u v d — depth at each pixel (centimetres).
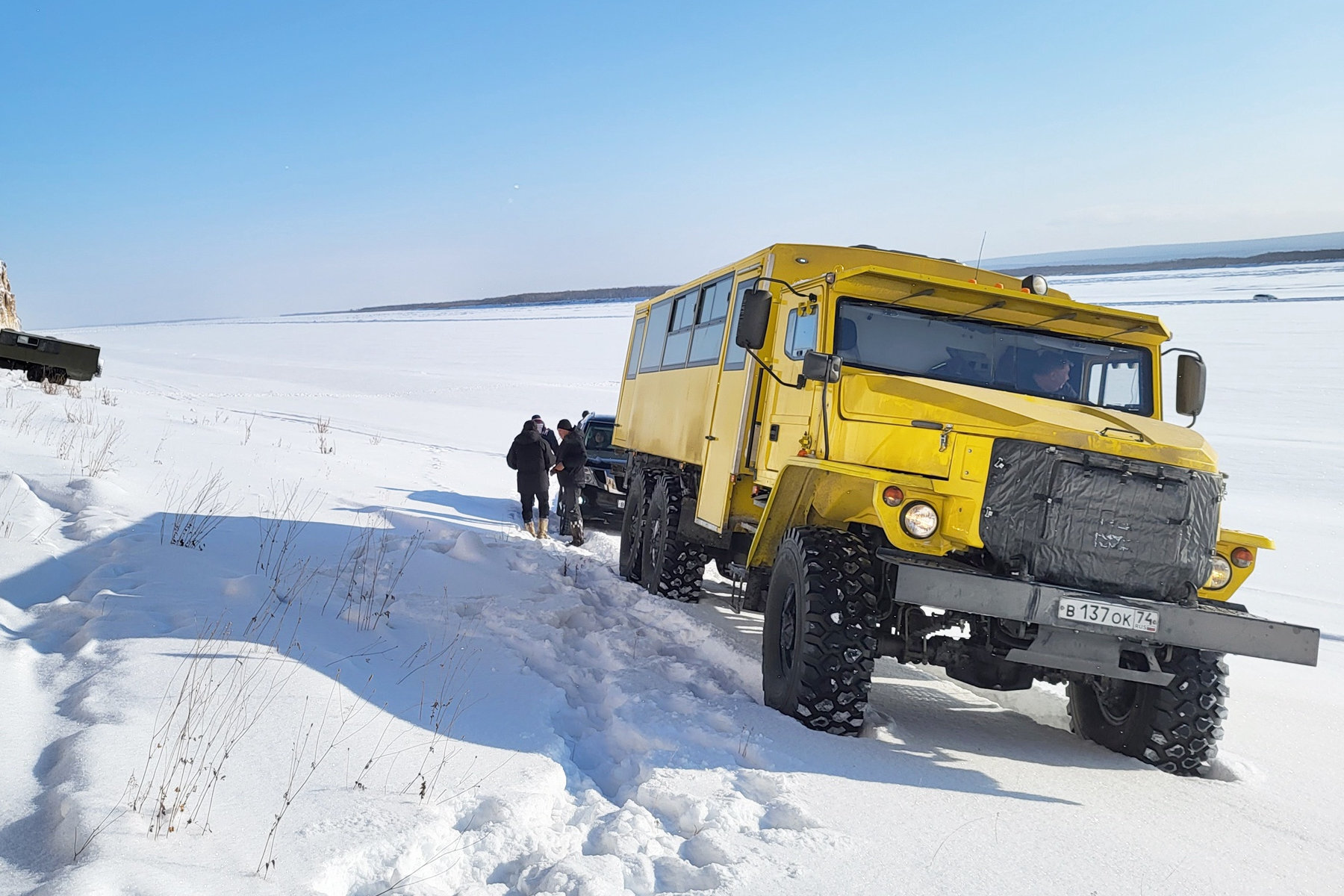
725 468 826
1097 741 609
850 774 461
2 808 326
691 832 381
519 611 780
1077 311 656
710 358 941
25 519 742
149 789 341
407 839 336
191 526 797
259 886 289
